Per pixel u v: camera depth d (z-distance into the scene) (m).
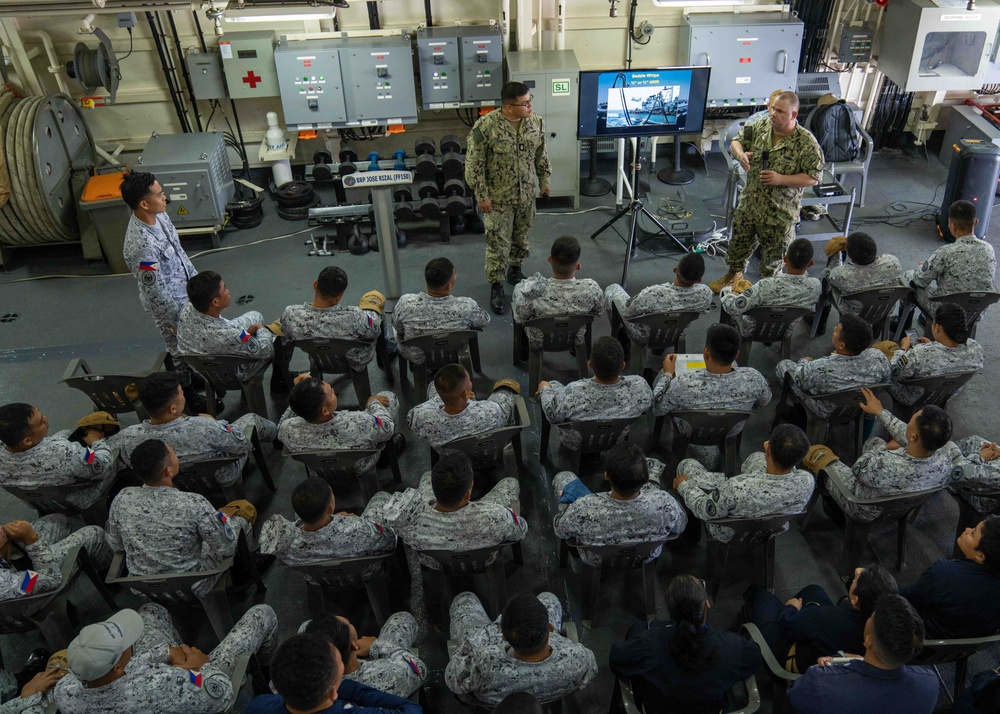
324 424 3.40
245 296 5.75
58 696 2.37
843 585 3.46
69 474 3.30
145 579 2.90
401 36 6.50
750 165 5.12
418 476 4.09
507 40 6.74
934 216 6.52
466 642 2.49
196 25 6.47
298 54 6.26
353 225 6.18
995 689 2.57
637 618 3.36
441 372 3.29
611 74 5.21
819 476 3.56
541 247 6.27
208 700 2.49
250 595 3.50
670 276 5.85
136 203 4.09
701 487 3.32
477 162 4.98
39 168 5.63
